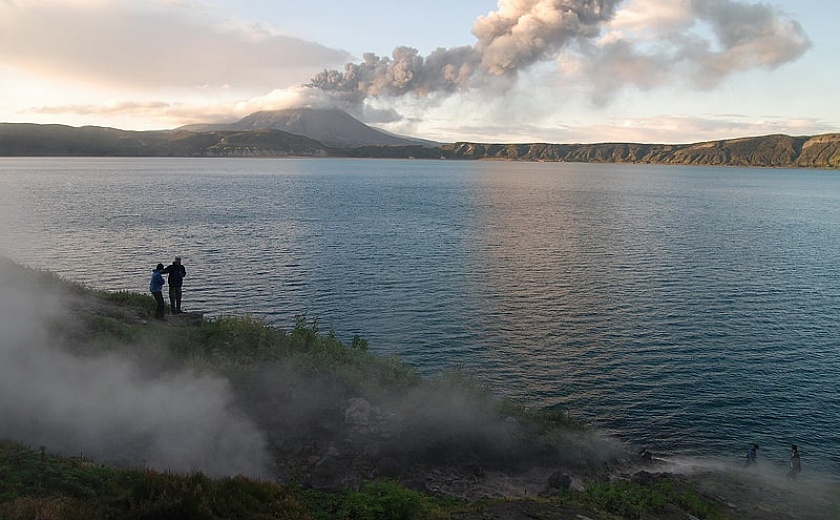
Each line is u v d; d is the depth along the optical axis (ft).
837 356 101.76
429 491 43.65
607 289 145.28
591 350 103.19
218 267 160.66
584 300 134.92
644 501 49.11
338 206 333.01
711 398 84.99
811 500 58.49
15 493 26.71
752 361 98.99
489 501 42.16
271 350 59.36
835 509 56.29
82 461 33.37
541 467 54.60
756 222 290.35
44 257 165.17
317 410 49.57
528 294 139.23
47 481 28.60
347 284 145.79
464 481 47.19
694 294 141.49
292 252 185.06
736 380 91.35
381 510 34.12
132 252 176.14
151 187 448.24
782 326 117.60
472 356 99.66
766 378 92.27
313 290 139.64
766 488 60.90
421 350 102.06
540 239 221.25
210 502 29.27
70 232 209.77
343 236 219.61
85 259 164.14
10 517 24.16
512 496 46.34
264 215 278.67
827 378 92.58
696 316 123.65
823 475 65.82
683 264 176.96
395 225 254.27
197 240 201.46
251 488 32.01
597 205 371.56
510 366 95.61
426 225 256.52
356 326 114.32
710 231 252.01
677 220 294.05
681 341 108.37
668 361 98.63
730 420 78.84
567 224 269.85
